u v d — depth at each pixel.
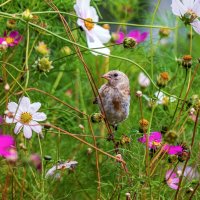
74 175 1.67
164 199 1.42
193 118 1.62
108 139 1.47
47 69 1.35
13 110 1.33
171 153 1.38
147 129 1.44
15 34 1.50
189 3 1.42
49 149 1.76
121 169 1.45
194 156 1.66
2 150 1.21
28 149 1.48
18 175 1.50
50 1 1.48
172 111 1.72
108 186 1.62
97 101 1.50
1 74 1.61
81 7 1.43
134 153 1.43
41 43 1.39
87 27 1.45
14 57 1.66
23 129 1.34
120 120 1.52
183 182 1.43
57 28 1.73
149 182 1.37
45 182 1.44
